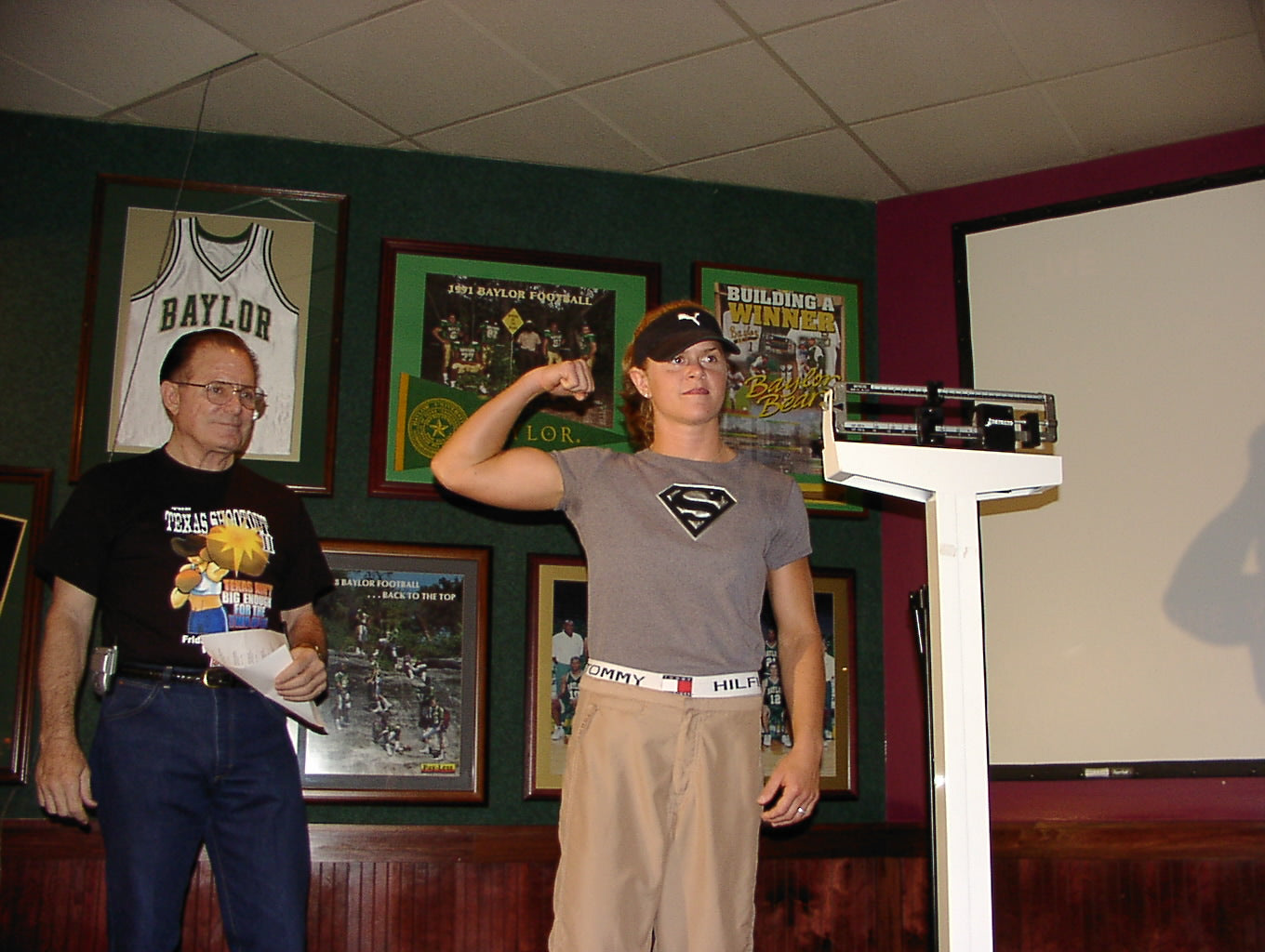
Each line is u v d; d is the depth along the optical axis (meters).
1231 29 2.85
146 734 2.17
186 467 2.44
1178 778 3.13
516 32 2.86
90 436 3.06
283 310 3.25
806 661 2.09
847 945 3.20
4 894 2.79
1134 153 3.49
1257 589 3.12
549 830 3.08
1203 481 3.22
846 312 3.67
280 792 2.28
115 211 3.20
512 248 3.45
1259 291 3.25
